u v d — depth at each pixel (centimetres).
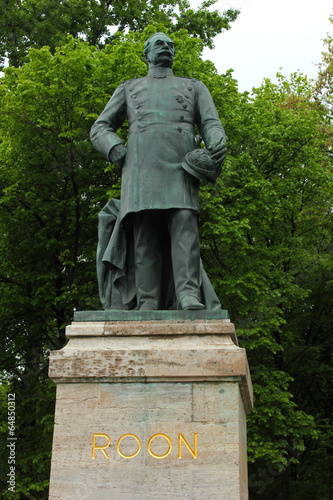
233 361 594
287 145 1920
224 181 1759
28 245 1819
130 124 735
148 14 2477
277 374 1694
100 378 604
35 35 2405
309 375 2056
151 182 695
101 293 715
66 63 1747
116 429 590
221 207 1662
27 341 1889
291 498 1964
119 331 624
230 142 1862
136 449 583
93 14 2450
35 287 1797
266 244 2027
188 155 695
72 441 590
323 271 2078
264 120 1927
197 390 595
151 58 766
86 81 1747
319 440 1991
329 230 2219
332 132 2184
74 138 1761
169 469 575
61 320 1789
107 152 725
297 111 2145
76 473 580
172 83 747
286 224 2038
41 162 1794
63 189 1834
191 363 597
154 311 641
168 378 598
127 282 710
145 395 597
